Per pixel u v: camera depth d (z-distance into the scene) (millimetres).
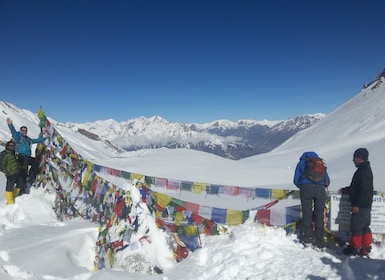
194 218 6180
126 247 5676
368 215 5246
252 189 7363
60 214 8141
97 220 7285
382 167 14016
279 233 5922
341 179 12906
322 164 5637
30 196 8695
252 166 17781
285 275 4613
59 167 8750
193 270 5141
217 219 6457
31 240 6449
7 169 8398
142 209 5984
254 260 5074
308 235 5566
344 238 5699
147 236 5746
